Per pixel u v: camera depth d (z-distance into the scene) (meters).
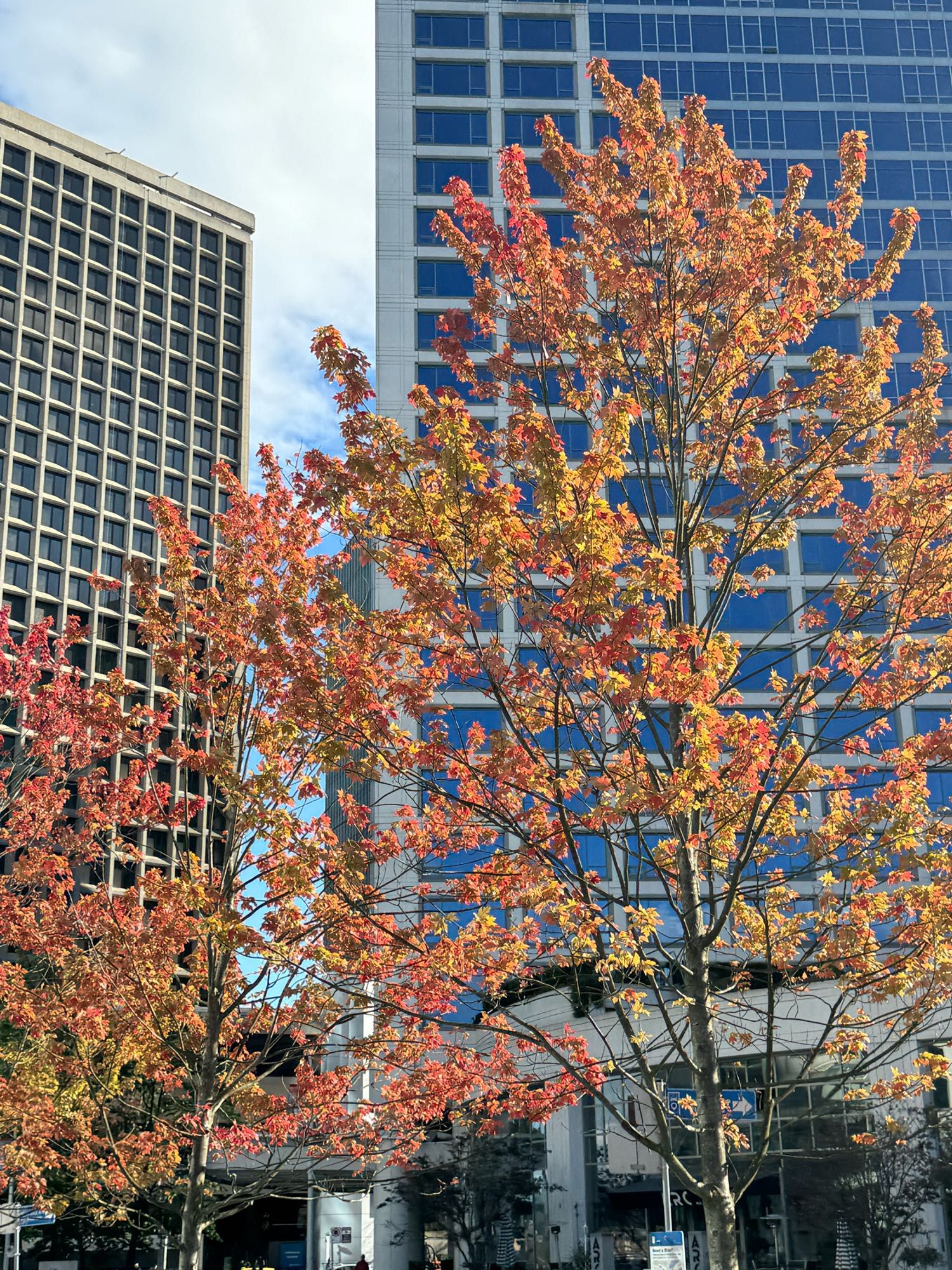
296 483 17.72
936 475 12.69
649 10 78.19
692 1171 36.75
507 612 48.78
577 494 11.60
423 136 74.12
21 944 17.84
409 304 70.75
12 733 79.19
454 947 14.64
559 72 76.31
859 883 12.44
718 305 13.58
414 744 12.55
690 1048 25.06
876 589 13.27
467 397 64.69
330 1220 46.00
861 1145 13.76
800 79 78.06
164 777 89.44
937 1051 28.31
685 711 12.74
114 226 128.75
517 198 14.19
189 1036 17.81
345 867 13.90
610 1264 38.16
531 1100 16.30
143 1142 18.09
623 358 13.71
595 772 13.82
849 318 70.38
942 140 77.12
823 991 30.78
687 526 13.70
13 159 123.38
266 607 12.61
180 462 128.25
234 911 16.05
